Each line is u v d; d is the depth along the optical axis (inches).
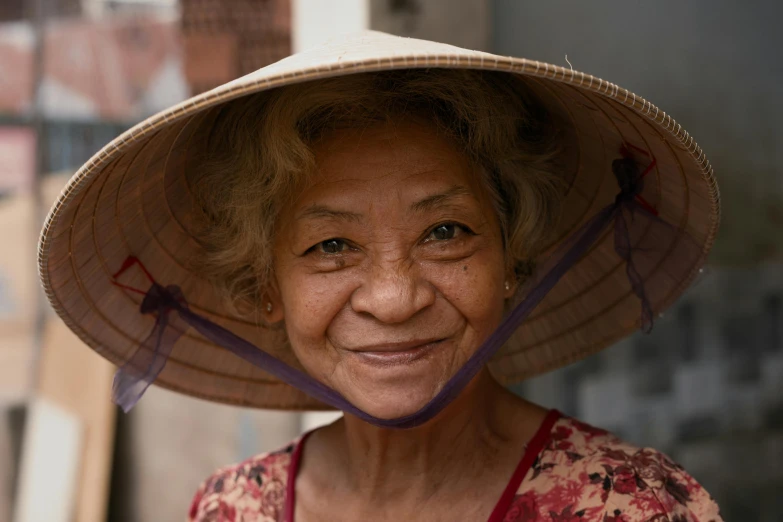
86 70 116.1
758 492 96.1
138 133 35.3
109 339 49.2
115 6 113.7
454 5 85.8
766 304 94.9
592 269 51.1
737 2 90.9
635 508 41.6
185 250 51.3
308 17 86.3
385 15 83.0
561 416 46.7
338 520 48.9
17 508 117.3
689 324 93.6
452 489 46.3
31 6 117.7
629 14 91.7
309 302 42.2
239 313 51.6
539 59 91.9
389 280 40.1
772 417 96.2
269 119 41.5
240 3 102.3
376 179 40.1
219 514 53.4
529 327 54.9
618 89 34.8
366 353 41.7
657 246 47.7
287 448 54.3
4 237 119.6
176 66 111.8
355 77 40.1
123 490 119.9
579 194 49.9
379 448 46.6
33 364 119.1
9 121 118.6
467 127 42.3
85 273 45.6
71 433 116.3
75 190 38.1
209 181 47.7
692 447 94.6
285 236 43.4
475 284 41.6
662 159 42.7
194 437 113.6
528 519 43.4
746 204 92.5
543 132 47.4
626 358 93.2
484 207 43.2
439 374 41.8
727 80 91.6
